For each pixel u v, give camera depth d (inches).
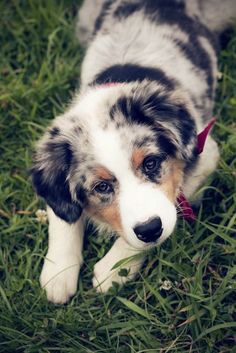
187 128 30.6
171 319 31.1
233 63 39.3
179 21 36.2
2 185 36.3
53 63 40.7
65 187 31.0
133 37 35.4
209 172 33.2
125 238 29.7
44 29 41.7
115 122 29.6
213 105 37.2
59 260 32.7
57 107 38.5
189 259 32.2
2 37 42.0
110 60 34.6
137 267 32.3
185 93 32.5
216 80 37.8
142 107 30.0
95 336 31.0
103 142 29.1
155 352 30.5
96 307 31.9
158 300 31.5
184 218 32.6
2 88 39.4
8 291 32.5
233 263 32.4
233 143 35.4
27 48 41.4
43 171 31.3
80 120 30.0
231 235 33.4
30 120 38.2
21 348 31.4
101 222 32.3
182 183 31.8
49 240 33.4
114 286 31.9
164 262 31.6
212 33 38.4
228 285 31.5
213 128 36.5
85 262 33.5
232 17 39.9
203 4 38.4
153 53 34.5
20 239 34.6
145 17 36.2
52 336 31.3
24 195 35.7
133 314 31.7
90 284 32.9
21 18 42.3
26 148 37.1
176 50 35.0
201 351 30.5
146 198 28.8
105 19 37.4
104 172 29.2
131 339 31.1
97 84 32.7
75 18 41.6
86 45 39.7
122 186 29.2
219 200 34.4
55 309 32.0
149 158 29.3
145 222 28.5
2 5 42.9
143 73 33.1
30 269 33.1
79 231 33.6
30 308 32.0
